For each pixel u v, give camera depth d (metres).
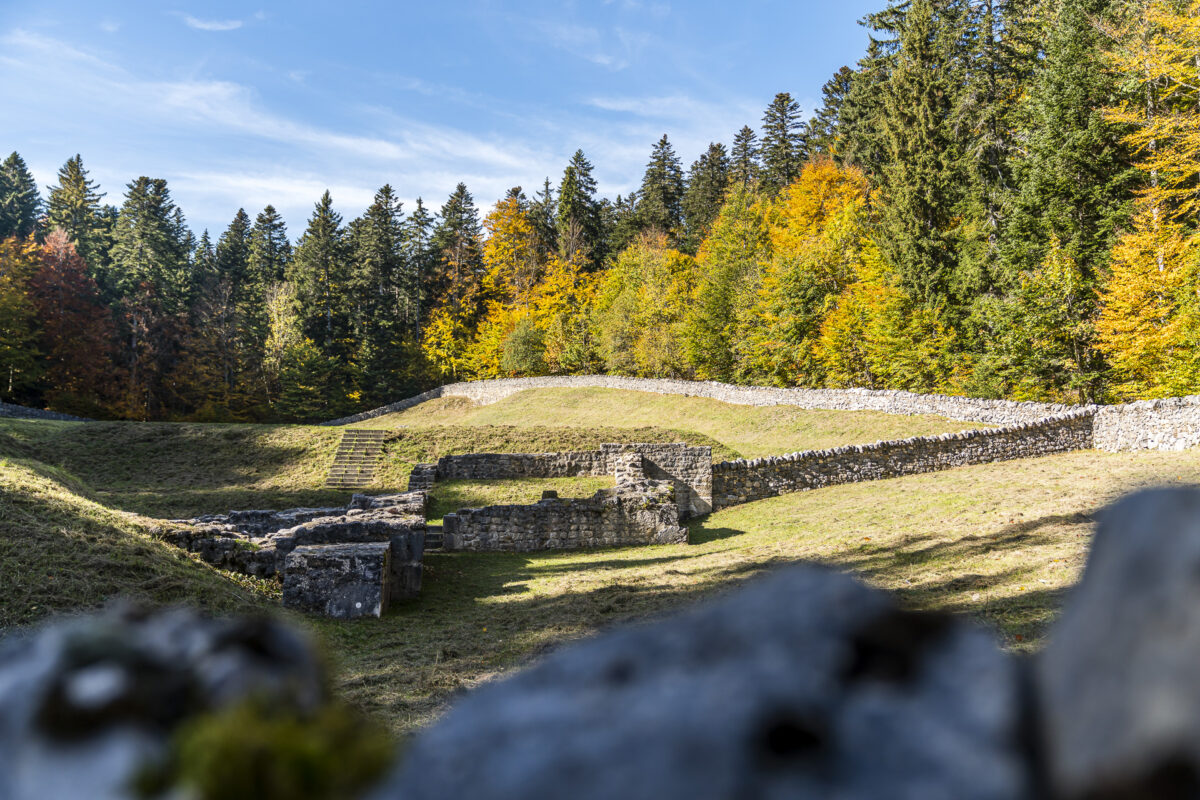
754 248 59.66
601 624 10.71
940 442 25.20
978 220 43.81
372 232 95.81
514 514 19.55
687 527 21.64
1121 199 36.00
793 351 50.62
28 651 0.71
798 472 24.80
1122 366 32.41
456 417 59.88
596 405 52.19
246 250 104.75
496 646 9.95
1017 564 11.21
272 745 0.59
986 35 46.38
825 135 82.75
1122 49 33.03
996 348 37.81
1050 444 26.02
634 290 68.00
